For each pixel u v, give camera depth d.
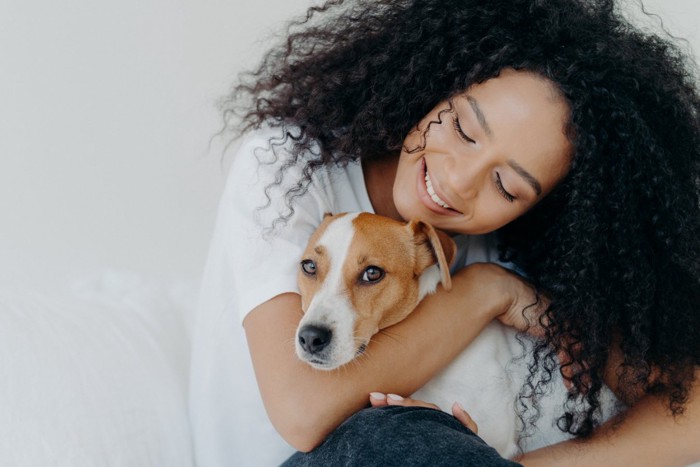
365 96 2.13
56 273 3.14
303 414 1.71
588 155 1.88
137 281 2.77
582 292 1.96
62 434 1.88
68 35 3.16
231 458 2.04
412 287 1.85
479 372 1.96
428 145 1.90
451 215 1.93
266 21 3.21
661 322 2.03
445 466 1.50
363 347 1.77
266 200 1.93
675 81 2.06
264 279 1.85
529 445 2.06
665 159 1.95
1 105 3.16
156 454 2.02
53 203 3.21
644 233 2.00
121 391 2.08
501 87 1.85
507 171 1.85
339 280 1.77
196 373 2.13
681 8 3.02
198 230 3.28
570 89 1.84
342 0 2.35
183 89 3.23
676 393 2.02
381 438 1.60
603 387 2.08
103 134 3.22
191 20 3.20
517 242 2.19
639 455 1.99
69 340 2.16
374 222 1.86
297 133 2.11
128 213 3.25
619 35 2.02
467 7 2.04
